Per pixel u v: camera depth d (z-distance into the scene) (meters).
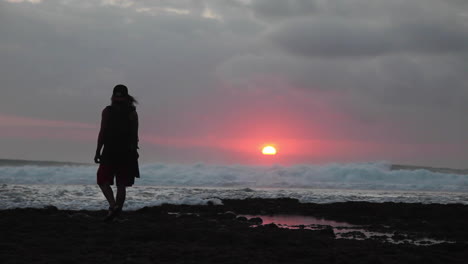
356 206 12.39
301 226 8.72
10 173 23.67
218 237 6.02
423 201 16.48
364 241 6.39
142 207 10.70
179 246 5.44
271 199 14.29
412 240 7.16
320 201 14.94
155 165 29.08
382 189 26.16
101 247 5.22
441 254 5.50
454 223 9.54
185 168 28.86
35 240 5.59
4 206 10.15
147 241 5.84
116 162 7.17
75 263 4.41
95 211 9.68
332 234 7.34
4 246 5.10
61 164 50.53
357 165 31.53
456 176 29.84
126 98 7.26
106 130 7.14
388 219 10.30
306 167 30.17
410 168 52.66
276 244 5.84
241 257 4.83
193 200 12.51
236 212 11.02
